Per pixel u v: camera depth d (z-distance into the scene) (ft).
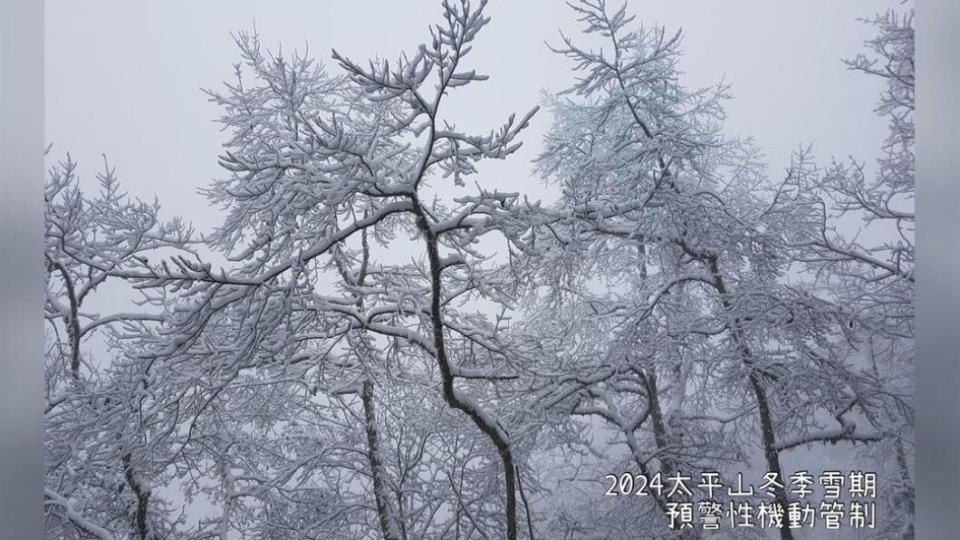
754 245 24.23
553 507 26.99
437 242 17.75
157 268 16.94
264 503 25.30
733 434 25.35
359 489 26.37
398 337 21.31
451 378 18.69
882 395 24.11
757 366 23.09
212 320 20.74
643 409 26.71
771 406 24.47
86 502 22.93
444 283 21.77
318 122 16.08
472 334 20.57
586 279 26.21
